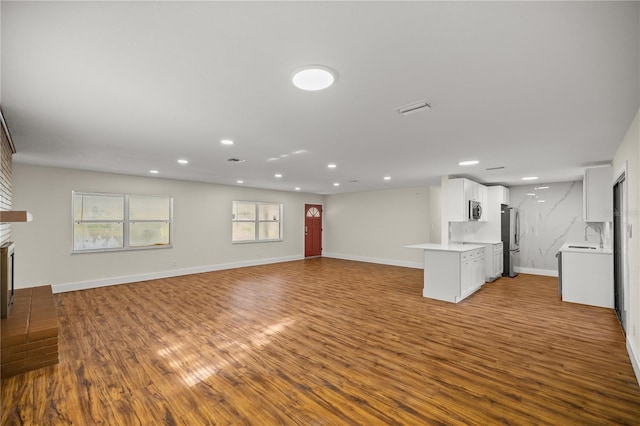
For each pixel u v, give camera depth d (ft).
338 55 5.28
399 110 7.93
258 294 17.35
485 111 8.02
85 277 18.53
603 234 18.74
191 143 11.44
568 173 18.22
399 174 18.94
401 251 27.91
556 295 17.22
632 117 8.49
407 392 7.53
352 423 6.39
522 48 5.07
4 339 8.29
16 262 16.29
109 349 10.03
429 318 13.21
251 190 27.58
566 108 7.82
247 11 4.12
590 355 9.57
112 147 12.11
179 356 9.53
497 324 12.44
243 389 7.68
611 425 6.30
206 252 24.43
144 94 6.96
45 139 10.93
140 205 21.03
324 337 11.07
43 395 7.44
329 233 34.37
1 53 5.17
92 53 5.22
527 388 7.70
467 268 16.79
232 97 7.12
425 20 4.32
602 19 4.27
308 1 3.91
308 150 12.53
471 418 6.52
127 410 6.85
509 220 22.21
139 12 4.13
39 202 16.93
